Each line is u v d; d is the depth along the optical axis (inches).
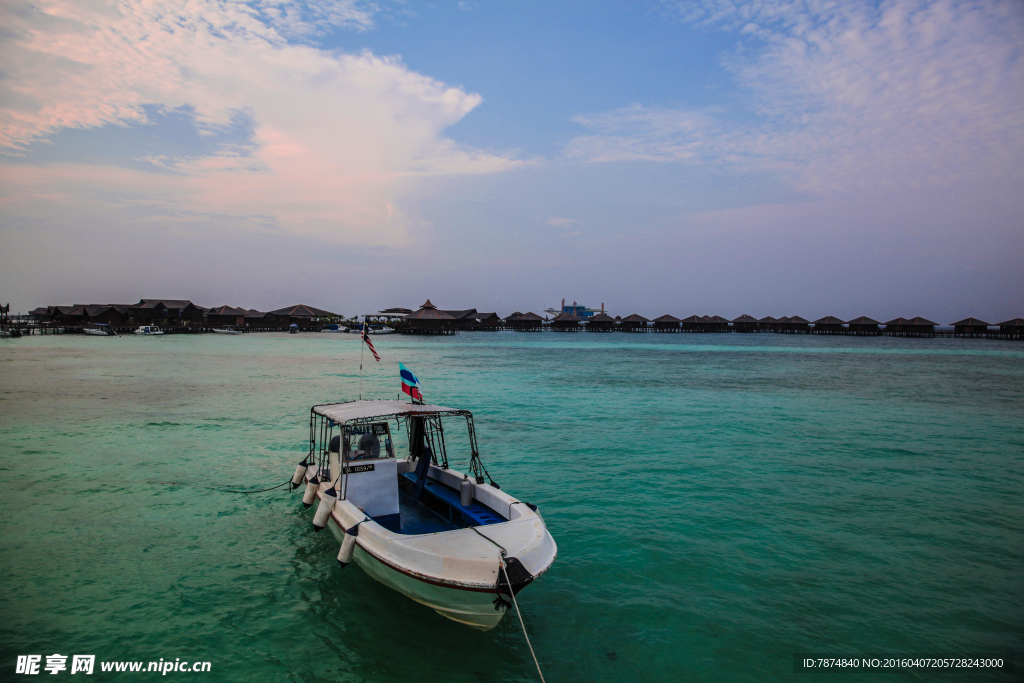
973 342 5128.0
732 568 393.7
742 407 1128.2
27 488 566.3
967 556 413.1
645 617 331.6
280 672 281.1
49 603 340.2
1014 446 775.7
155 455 706.8
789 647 302.0
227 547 427.5
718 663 288.2
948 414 1045.8
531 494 560.7
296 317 6043.3
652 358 2704.2
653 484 593.3
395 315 5467.5
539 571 295.0
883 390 1417.3
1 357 2300.7
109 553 413.4
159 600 346.6
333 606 342.0
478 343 4239.7
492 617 298.0
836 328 6397.6
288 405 1116.5
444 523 418.3
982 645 302.5
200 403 1137.4
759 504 528.7
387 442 451.2
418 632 316.5
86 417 966.4
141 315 5049.2
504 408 1114.1
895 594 357.7
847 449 755.4
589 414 1043.3
